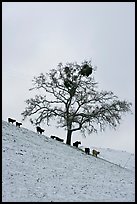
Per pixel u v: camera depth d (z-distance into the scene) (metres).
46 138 40.41
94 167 32.34
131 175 33.81
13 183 20.48
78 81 52.28
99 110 50.56
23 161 26.14
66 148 38.38
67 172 26.83
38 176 23.33
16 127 39.97
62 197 19.83
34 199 18.36
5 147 28.69
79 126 50.66
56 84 52.38
